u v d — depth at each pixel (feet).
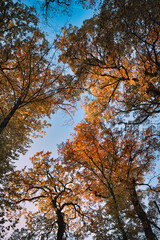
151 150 44.32
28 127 45.68
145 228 35.37
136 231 33.86
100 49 32.48
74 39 31.60
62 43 31.48
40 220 44.47
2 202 34.99
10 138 46.44
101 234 35.14
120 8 26.25
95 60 33.27
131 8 25.49
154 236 33.76
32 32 24.47
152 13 25.64
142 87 29.73
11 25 24.76
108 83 42.19
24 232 34.78
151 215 36.88
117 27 27.43
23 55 27.50
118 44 29.22
